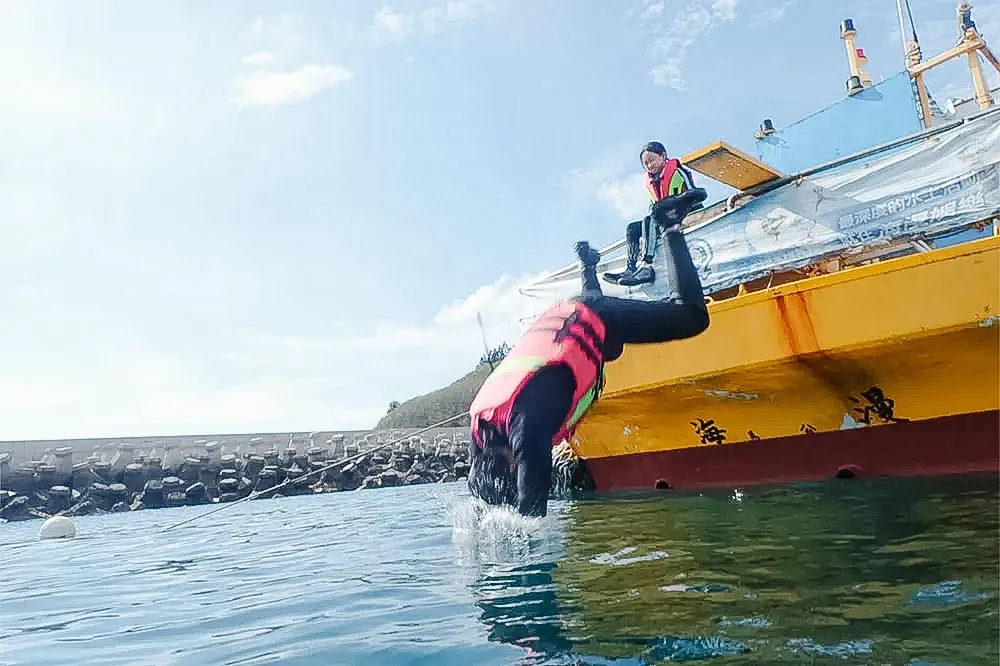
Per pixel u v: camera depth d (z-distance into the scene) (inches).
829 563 202.1
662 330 329.7
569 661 145.9
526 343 317.1
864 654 133.9
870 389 345.4
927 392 332.8
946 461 333.4
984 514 244.8
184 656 176.4
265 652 172.4
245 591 258.8
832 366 342.3
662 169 356.5
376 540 372.8
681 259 345.7
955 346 312.5
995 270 297.9
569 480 478.0
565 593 200.8
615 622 168.4
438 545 321.1
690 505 348.5
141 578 317.4
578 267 452.4
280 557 346.0
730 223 411.5
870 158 367.9
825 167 376.5
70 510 999.6
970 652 130.2
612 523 317.7
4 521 951.6
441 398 3454.7
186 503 1074.7
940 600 159.3
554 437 313.1
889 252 404.5
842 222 372.2
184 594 265.4
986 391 319.6
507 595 206.1
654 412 412.8
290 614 211.3
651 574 212.7
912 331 313.9
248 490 1128.8
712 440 406.0
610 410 425.1
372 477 1223.5
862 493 315.6
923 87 468.4
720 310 366.3
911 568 187.2
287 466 1199.6
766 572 200.4
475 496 328.5
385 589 232.7
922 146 351.9
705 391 382.3
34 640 207.0
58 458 1055.6
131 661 176.2
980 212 331.3
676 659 141.2
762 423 384.2
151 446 1149.7
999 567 179.5
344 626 189.3
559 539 290.2
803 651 138.5
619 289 439.5
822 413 363.6
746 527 272.1
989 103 486.0
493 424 302.8
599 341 312.3
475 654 155.7
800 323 342.0
